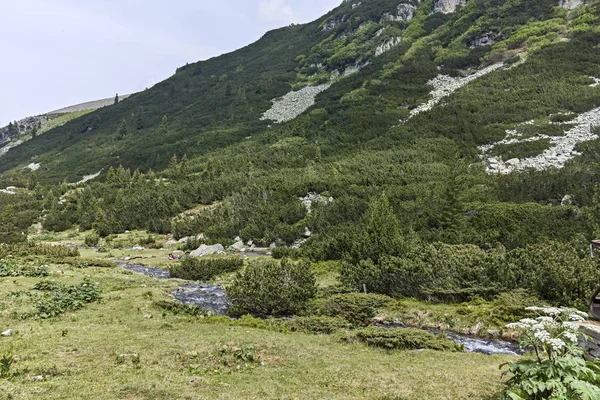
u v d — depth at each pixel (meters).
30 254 29.94
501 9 84.19
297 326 14.88
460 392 8.58
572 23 71.00
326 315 17.09
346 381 9.20
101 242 43.00
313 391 8.55
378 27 106.62
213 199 50.16
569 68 59.91
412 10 110.81
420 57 80.56
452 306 17.70
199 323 14.58
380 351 12.11
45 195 66.44
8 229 41.31
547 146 42.69
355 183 41.56
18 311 14.99
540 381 6.04
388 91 71.00
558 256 18.19
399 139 53.91
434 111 58.56
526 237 23.70
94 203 55.59
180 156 75.19
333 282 22.08
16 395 7.40
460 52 77.19
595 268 16.80
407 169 42.59
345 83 84.19
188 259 27.36
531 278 17.55
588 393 5.63
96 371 9.04
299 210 38.31
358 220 32.12
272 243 35.44
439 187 34.00
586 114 48.56
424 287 18.75
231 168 58.91
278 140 68.19
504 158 42.47
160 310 16.70
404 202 32.72
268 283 17.98
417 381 9.23
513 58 67.88
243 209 41.69
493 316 15.94
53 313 14.96
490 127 51.12
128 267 29.88
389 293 19.59
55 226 52.84
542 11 79.00
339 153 56.03
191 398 7.82
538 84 58.00
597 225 21.39
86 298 17.50
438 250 22.03
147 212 48.81
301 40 132.75
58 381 8.34
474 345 14.25
